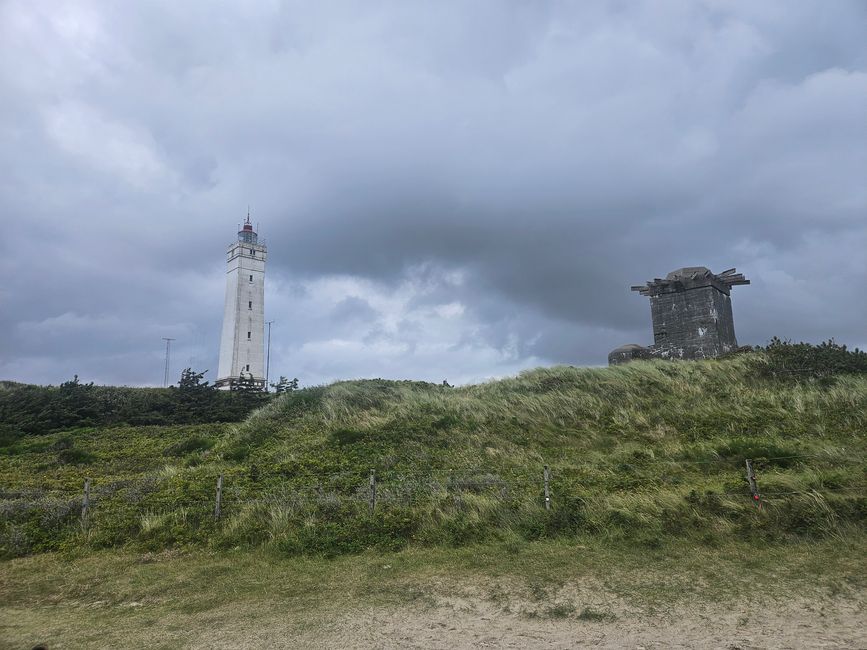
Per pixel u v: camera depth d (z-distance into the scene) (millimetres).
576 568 8133
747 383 18953
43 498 12672
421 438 17016
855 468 11078
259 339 55125
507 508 10750
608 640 5609
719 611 6227
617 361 28062
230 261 56688
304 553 9781
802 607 6184
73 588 8469
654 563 8156
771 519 9172
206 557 9852
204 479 14094
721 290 27703
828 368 18797
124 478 15359
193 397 32500
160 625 6723
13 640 6270
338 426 18672
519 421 18078
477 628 6164
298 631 6281
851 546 8148
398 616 6680
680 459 13547
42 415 27094
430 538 10070
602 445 15812
